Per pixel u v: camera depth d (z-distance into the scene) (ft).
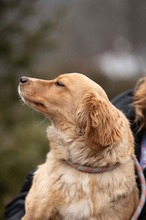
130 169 18.88
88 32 147.64
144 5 140.77
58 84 20.38
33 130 41.96
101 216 18.24
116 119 18.85
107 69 90.48
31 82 20.86
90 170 18.45
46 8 57.82
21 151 40.09
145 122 20.84
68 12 49.83
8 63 42.29
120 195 18.34
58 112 19.94
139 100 20.88
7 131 41.73
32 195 18.83
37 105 20.61
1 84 42.63
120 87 73.26
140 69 103.96
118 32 149.18
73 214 18.21
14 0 43.88
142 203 18.56
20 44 43.04
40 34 43.34
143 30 140.87
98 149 18.28
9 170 39.37
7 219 21.06
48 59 65.72
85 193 18.26
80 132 19.12
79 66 71.92
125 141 18.83
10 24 43.16
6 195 38.81
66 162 18.94
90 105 18.79
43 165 19.84
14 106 43.19
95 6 149.89
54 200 18.38
